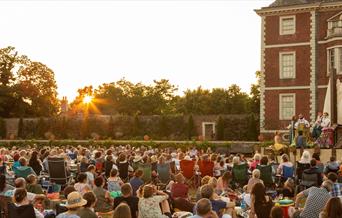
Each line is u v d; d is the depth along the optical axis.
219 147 41.66
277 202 13.60
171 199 13.31
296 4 47.94
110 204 13.92
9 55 79.50
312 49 47.72
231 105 90.31
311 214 11.39
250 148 39.84
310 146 26.84
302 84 48.06
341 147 26.45
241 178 20.17
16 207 10.15
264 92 49.53
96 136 58.06
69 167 21.53
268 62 49.53
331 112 26.91
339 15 46.56
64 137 60.25
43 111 80.38
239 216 13.45
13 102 77.94
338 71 45.91
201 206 8.77
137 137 57.31
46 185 19.38
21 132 62.34
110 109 98.75
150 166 20.59
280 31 49.19
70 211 9.80
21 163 17.72
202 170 21.64
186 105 91.44
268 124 48.88
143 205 11.48
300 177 18.97
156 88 93.19
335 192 12.62
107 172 20.31
